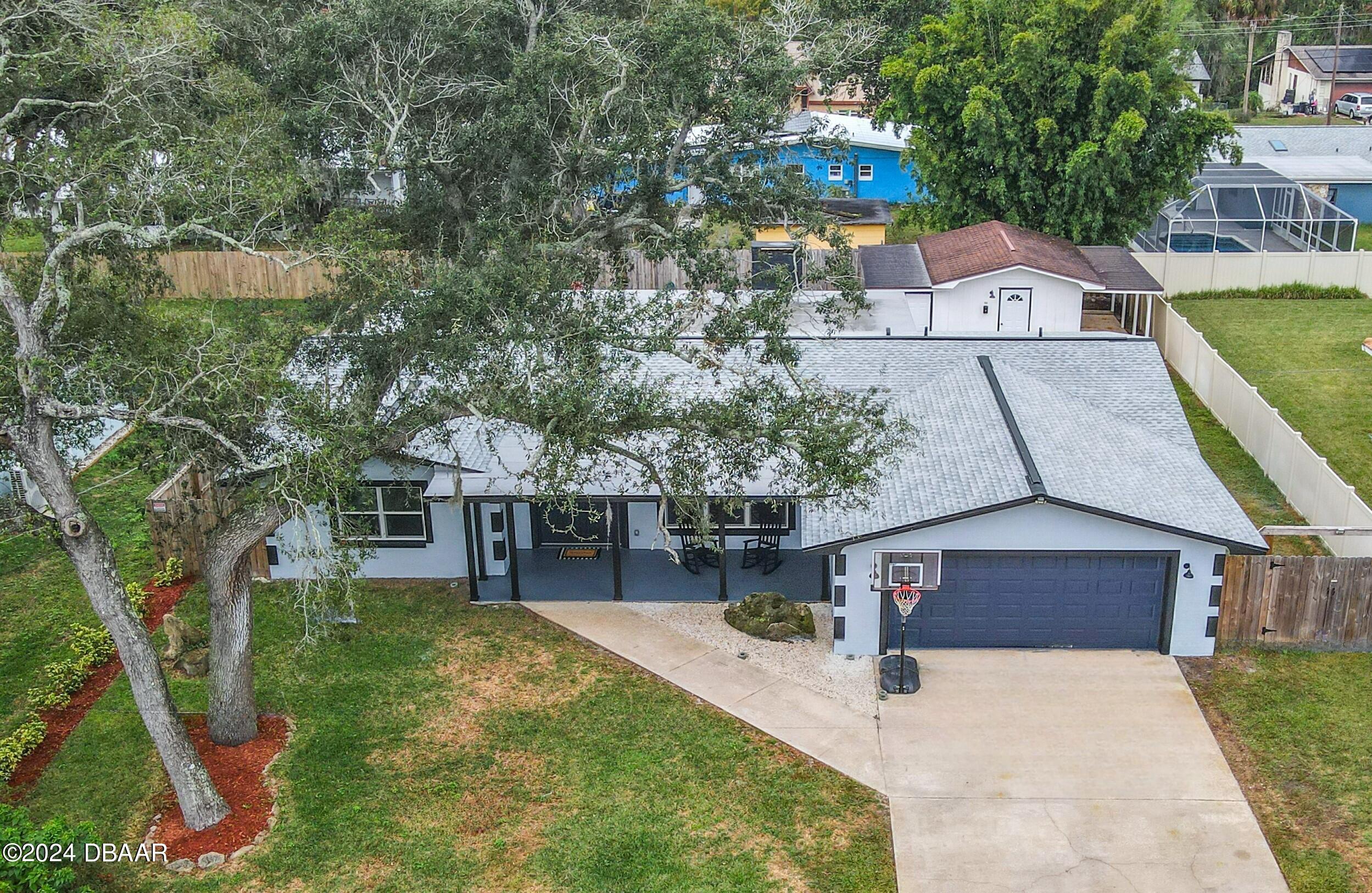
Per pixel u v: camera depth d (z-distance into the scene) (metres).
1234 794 15.48
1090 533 18.28
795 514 22.48
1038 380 22.48
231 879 14.25
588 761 16.50
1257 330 33.91
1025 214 38.53
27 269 15.31
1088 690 17.89
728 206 23.86
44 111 15.94
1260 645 18.86
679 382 21.98
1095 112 36.06
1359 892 13.69
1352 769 15.85
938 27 38.38
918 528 18.09
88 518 13.86
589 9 30.31
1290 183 39.34
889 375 22.94
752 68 22.94
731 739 16.91
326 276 17.52
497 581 21.83
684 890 14.01
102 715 17.66
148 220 15.21
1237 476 25.20
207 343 14.39
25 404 13.55
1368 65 72.19
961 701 17.70
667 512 22.45
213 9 30.84
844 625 19.02
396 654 19.39
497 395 15.42
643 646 19.55
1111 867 14.21
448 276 16.12
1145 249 41.53
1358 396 28.16
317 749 16.78
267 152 18.58
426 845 14.84
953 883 14.01
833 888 14.00
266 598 21.11
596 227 23.52
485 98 26.64
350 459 15.12
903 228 47.72
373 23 25.59
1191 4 39.22
